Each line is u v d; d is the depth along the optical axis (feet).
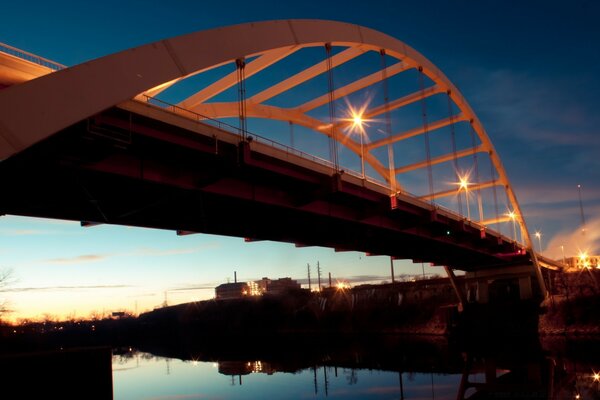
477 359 168.76
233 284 609.01
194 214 90.53
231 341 327.47
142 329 509.76
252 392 127.13
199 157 71.82
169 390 136.77
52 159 58.34
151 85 51.83
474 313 260.01
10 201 70.28
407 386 125.08
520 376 130.11
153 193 77.00
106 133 57.77
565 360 154.81
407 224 135.85
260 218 101.19
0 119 40.78
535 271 244.22
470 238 183.73
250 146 76.54
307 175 91.25
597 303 237.04
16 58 52.60
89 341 389.19
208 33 61.77
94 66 47.62
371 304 324.80
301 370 163.63
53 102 43.98
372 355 194.90
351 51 120.67
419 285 316.19
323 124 164.14
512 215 241.35
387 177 207.31
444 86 171.63
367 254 177.06
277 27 78.38
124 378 168.45
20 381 76.95
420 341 240.32
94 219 82.79
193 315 459.73
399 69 152.66
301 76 124.98
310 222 110.83
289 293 391.04
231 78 93.71
